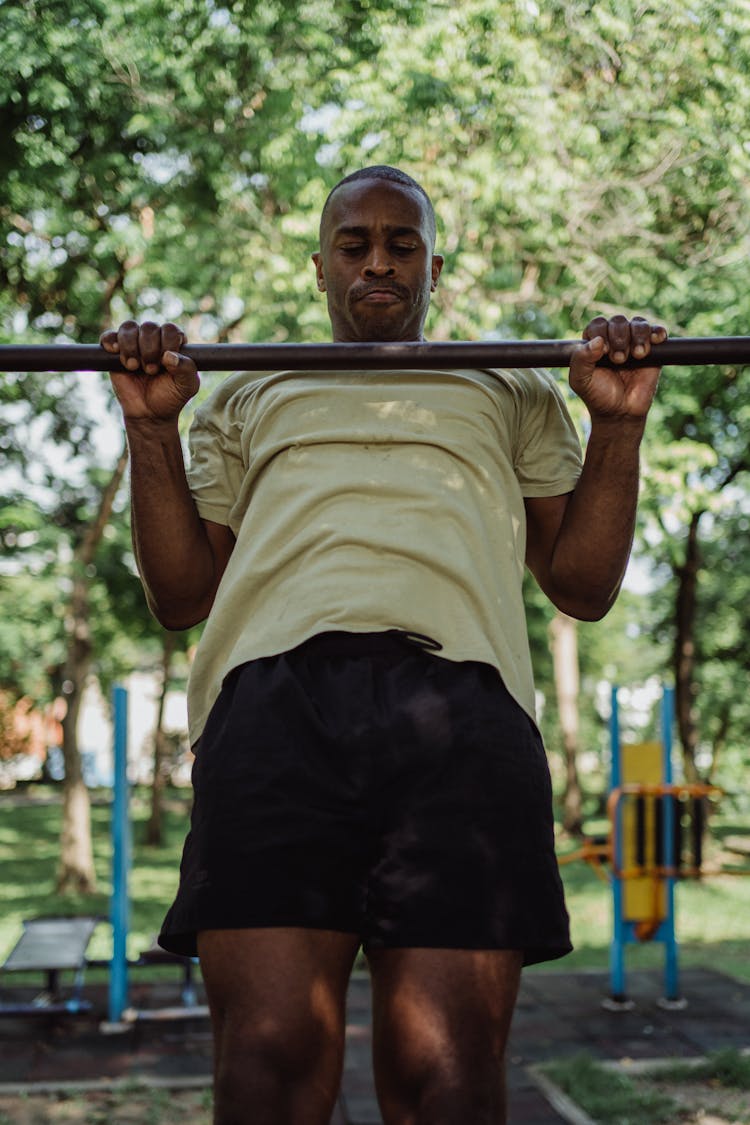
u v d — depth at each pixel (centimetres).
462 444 171
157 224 998
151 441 173
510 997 153
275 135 918
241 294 998
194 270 1017
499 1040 151
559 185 879
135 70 910
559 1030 699
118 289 1170
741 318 959
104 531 1564
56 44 882
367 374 177
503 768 158
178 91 951
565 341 168
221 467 186
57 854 1819
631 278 966
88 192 1031
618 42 876
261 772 155
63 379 1320
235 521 181
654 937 763
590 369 167
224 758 158
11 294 1177
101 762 3784
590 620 191
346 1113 536
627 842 749
